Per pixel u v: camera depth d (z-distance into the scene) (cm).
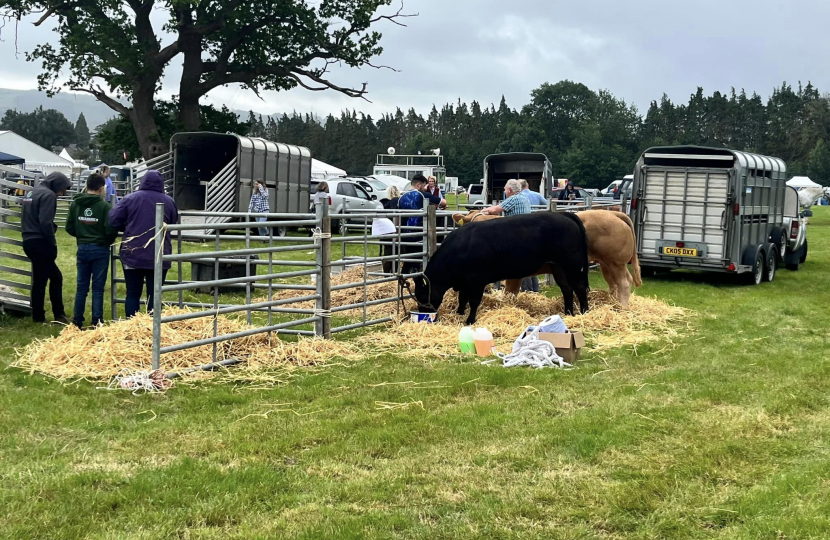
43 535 389
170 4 2970
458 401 653
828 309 1206
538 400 649
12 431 546
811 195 2509
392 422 584
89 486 448
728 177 1503
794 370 768
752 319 1095
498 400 653
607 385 705
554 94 11175
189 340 761
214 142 2402
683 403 643
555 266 1003
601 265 1130
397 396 659
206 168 2444
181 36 3086
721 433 562
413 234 1016
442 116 13762
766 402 642
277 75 3359
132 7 3134
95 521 405
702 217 1535
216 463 495
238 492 446
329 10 3256
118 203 848
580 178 9875
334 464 496
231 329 805
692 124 12106
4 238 938
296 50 3353
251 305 765
